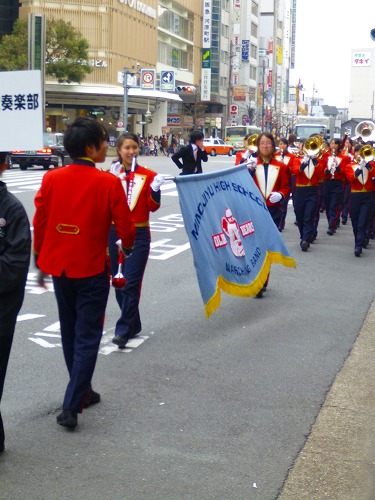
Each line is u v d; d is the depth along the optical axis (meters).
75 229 5.43
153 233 16.17
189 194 7.79
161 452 5.20
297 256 13.73
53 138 35.66
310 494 4.67
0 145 4.76
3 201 4.77
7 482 4.69
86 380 5.48
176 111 81.69
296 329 8.52
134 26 67.56
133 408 6.00
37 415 5.76
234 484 4.76
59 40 53.75
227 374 6.89
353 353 7.72
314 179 14.19
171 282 10.88
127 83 57.41
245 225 8.92
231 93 94.12
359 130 21.45
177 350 7.55
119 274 6.05
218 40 88.19
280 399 6.31
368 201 13.75
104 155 5.64
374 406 6.23
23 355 7.20
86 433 5.48
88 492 4.60
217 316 8.95
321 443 5.45
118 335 7.41
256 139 11.70
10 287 4.77
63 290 5.55
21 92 4.72
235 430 5.63
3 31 62.12
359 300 10.15
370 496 4.67
